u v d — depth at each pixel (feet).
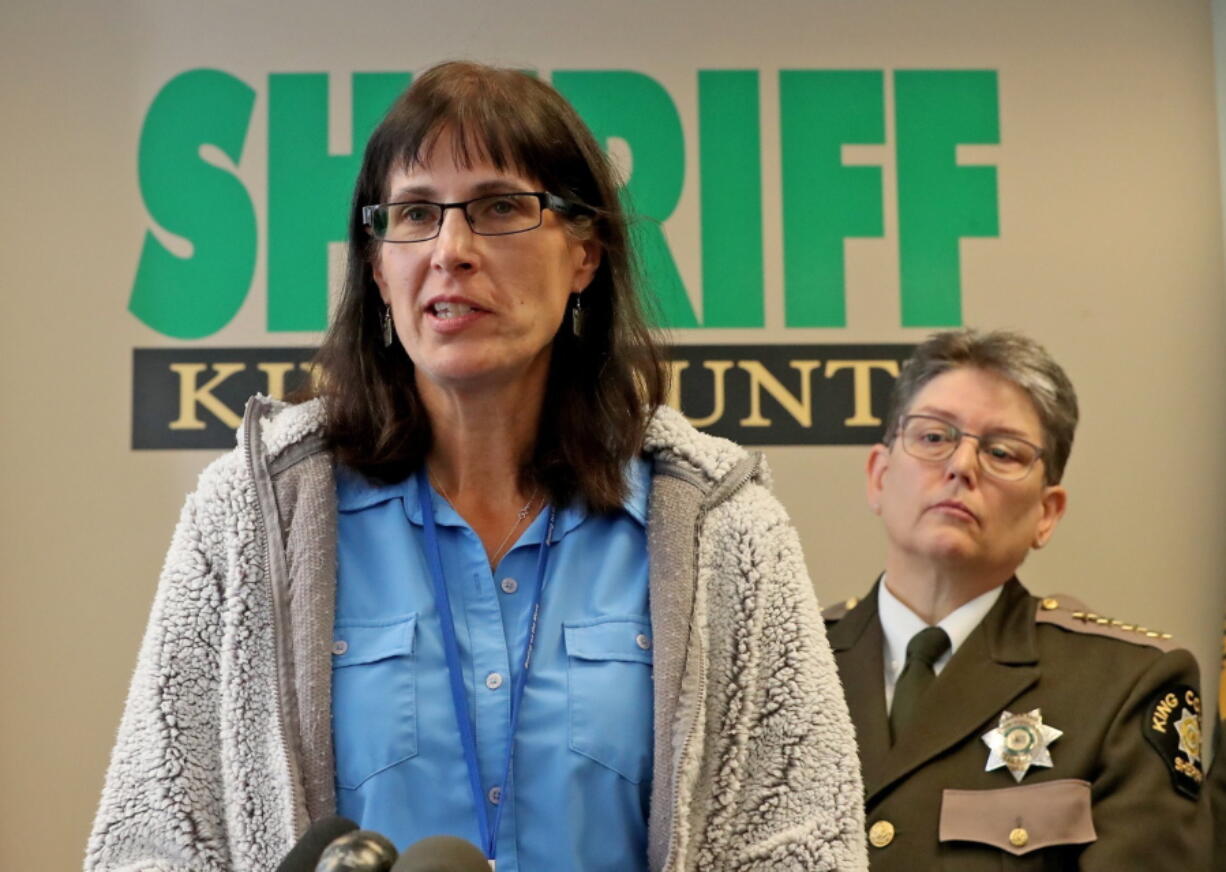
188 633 5.51
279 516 5.61
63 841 12.39
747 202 13.05
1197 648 12.89
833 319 13.01
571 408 6.01
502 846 5.39
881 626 10.01
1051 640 9.64
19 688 12.49
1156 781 8.85
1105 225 13.12
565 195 5.83
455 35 13.15
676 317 12.93
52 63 12.99
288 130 13.03
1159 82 13.15
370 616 5.63
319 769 5.35
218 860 5.42
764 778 5.66
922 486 9.81
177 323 12.85
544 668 5.60
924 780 9.11
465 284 5.52
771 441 12.92
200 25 13.08
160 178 12.95
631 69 13.14
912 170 13.11
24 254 12.84
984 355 10.06
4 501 12.62
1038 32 13.17
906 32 13.20
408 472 5.93
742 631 5.71
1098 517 12.98
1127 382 13.05
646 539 5.90
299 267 12.92
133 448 12.74
